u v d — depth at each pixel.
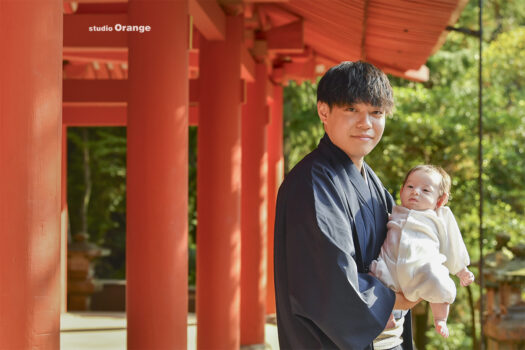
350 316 1.95
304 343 2.07
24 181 2.13
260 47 7.23
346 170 2.22
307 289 2.02
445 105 12.48
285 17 7.31
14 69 2.13
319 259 2.00
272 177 10.38
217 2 5.63
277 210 2.20
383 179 12.27
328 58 9.30
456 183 12.08
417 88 12.91
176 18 4.07
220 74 5.97
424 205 2.38
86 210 17.58
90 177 19.02
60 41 2.26
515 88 14.58
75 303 11.41
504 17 16.98
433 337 11.41
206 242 6.03
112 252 19.92
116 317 10.11
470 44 16.42
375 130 2.18
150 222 3.99
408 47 6.76
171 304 4.02
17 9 2.13
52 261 2.20
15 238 2.12
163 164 4.01
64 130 10.52
